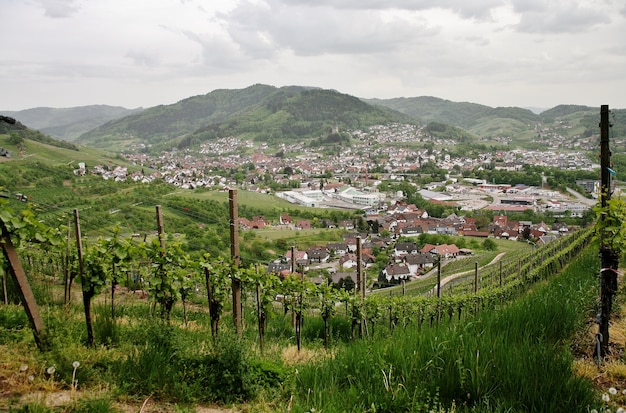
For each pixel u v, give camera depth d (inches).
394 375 271.3
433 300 748.6
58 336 274.2
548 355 260.8
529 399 235.6
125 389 242.4
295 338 575.2
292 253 768.9
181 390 248.4
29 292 267.0
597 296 458.3
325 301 547.8
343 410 235.9
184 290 514.0
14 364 245.0
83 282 313.0
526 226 3978.8
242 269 429.4
